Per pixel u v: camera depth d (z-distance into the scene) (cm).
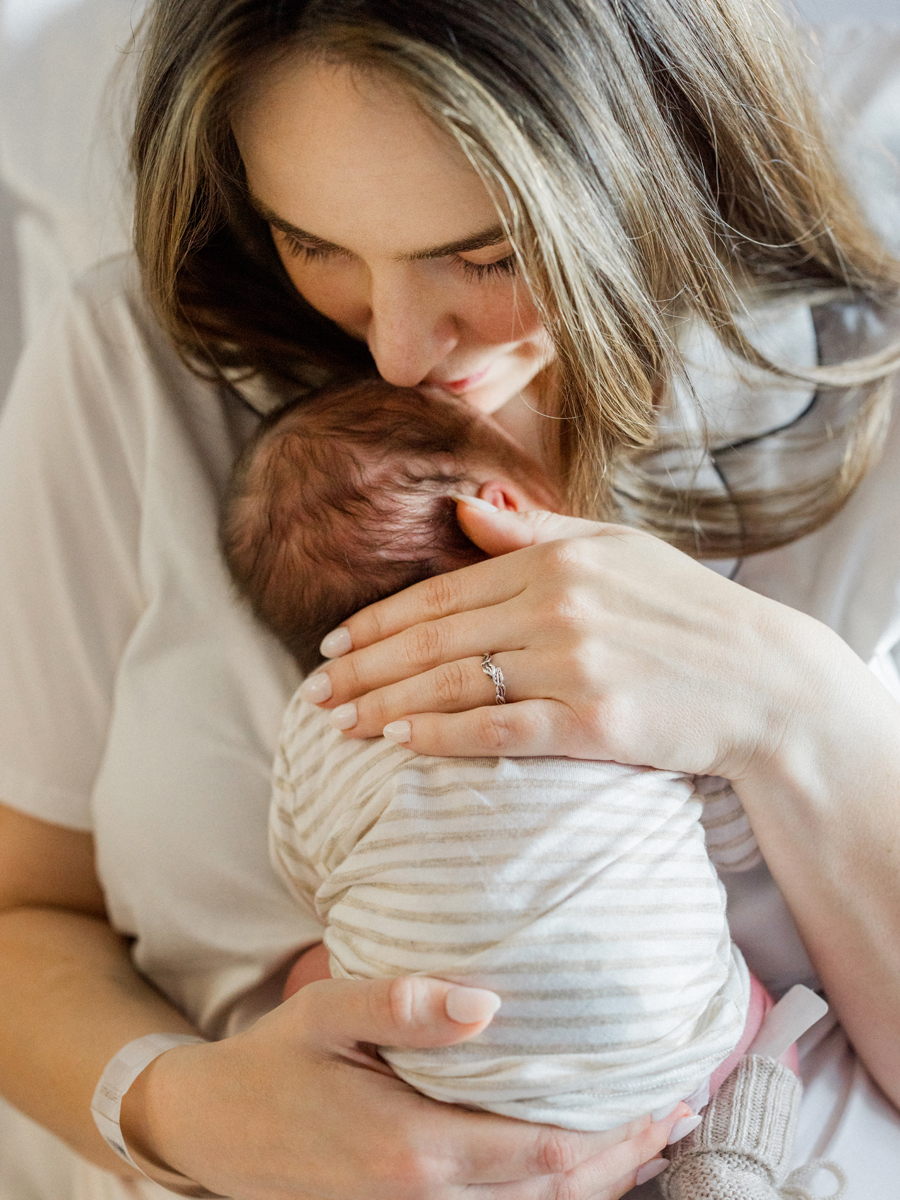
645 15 85
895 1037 93
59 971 110
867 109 136
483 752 83
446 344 90
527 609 86
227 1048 88
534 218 75
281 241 90
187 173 86
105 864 114
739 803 91
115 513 118
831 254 118
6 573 117
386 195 76
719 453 116
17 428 120
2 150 144
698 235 93
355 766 89
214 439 118
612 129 79
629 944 78
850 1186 91
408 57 69
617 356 87
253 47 72
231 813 108
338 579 95
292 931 107
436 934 79
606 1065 76
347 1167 78
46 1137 133
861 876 89
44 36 144
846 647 92
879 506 114
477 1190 78
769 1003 98
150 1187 105
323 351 111
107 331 118
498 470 100
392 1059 80
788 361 112
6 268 169
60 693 117
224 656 111
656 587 89
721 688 85
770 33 102
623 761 84
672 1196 87
